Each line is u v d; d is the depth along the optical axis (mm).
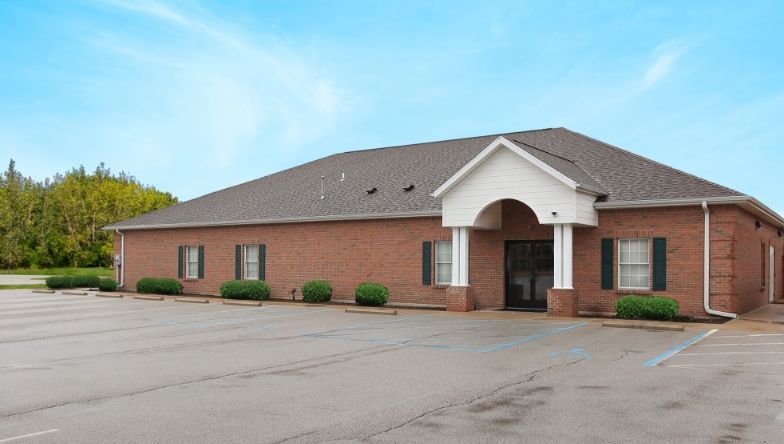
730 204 19188
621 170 22844
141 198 74438
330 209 27703
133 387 9820
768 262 26984
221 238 30938
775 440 7059
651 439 7094
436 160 29969
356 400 8922
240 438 7109
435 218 24531
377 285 24688
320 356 12805
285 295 28516
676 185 20703
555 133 28906
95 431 7383
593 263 21344
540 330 16953
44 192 79188
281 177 35781
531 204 20703
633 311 19250
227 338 15727
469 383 10078
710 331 16562
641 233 20547
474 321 19312
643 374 10820
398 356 12766
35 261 70750
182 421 7812
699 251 19609
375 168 31703
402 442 6977
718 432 7363
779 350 13445
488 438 7125
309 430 7426
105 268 70438
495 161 21453
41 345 14617
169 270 33000
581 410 8359
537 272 22797
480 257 23734
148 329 17734
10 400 8945
